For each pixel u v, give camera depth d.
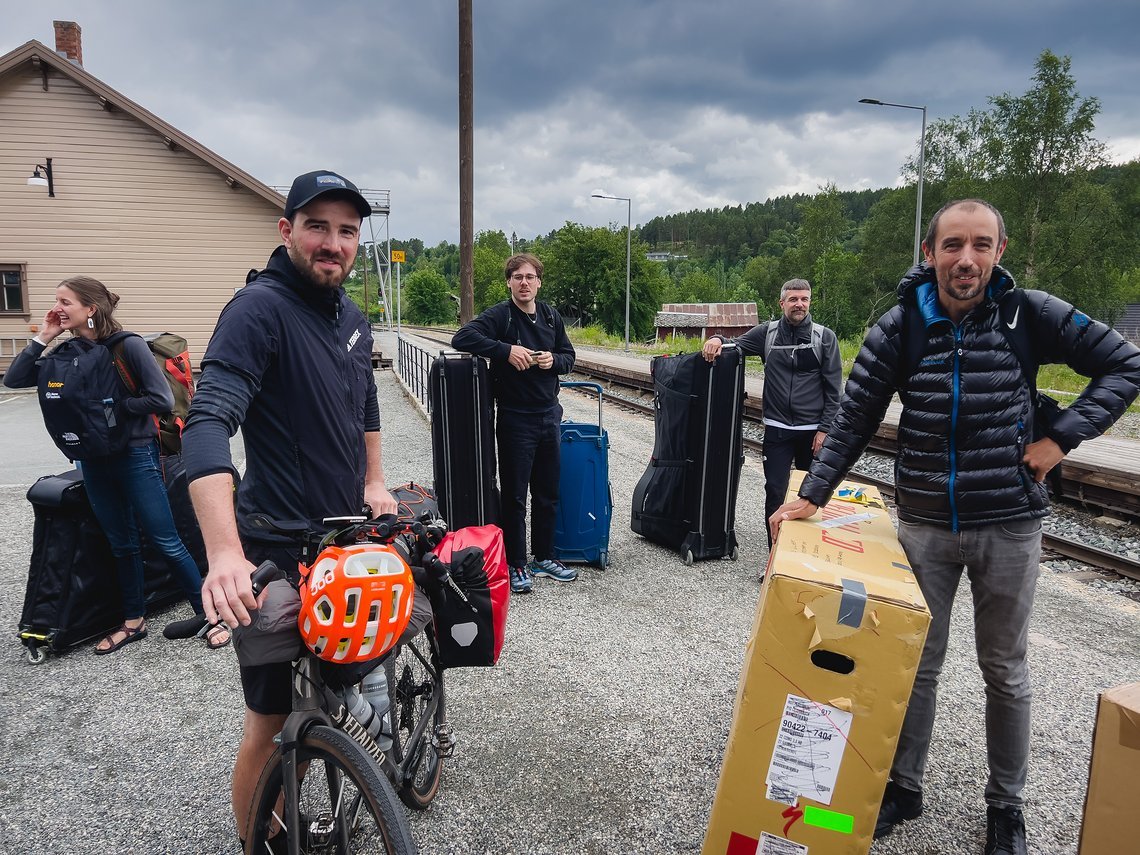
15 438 9.82
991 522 2.22
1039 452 2.17
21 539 5.61
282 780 1.77
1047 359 2.27
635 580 4.84
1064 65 35.38
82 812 2.57
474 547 2.35
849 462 2.50
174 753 2.93
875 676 1.88
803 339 4.70
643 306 66.62
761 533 5.86
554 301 69.44
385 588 1.61
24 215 16.56
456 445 4.54
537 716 3.19
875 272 46.66
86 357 3.54
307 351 1.94
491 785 2.71
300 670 1.80
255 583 1.56
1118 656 3.87
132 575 3.91
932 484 2.28
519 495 4.57
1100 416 2.10
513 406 4.49
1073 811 2.61
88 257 17.03
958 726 3.15
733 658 3.75
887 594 1.87
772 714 1.94
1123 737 1.80
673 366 5.27
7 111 16.17
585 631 4.06
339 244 1.94
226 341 1.79
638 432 10.49
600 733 3.06
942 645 2.42
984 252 2.10
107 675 3.58
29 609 3.73
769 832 1.98
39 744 2.98
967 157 40.97
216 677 3.57
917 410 2.31
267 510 1.94
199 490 1.60
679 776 2.78
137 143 16.95
